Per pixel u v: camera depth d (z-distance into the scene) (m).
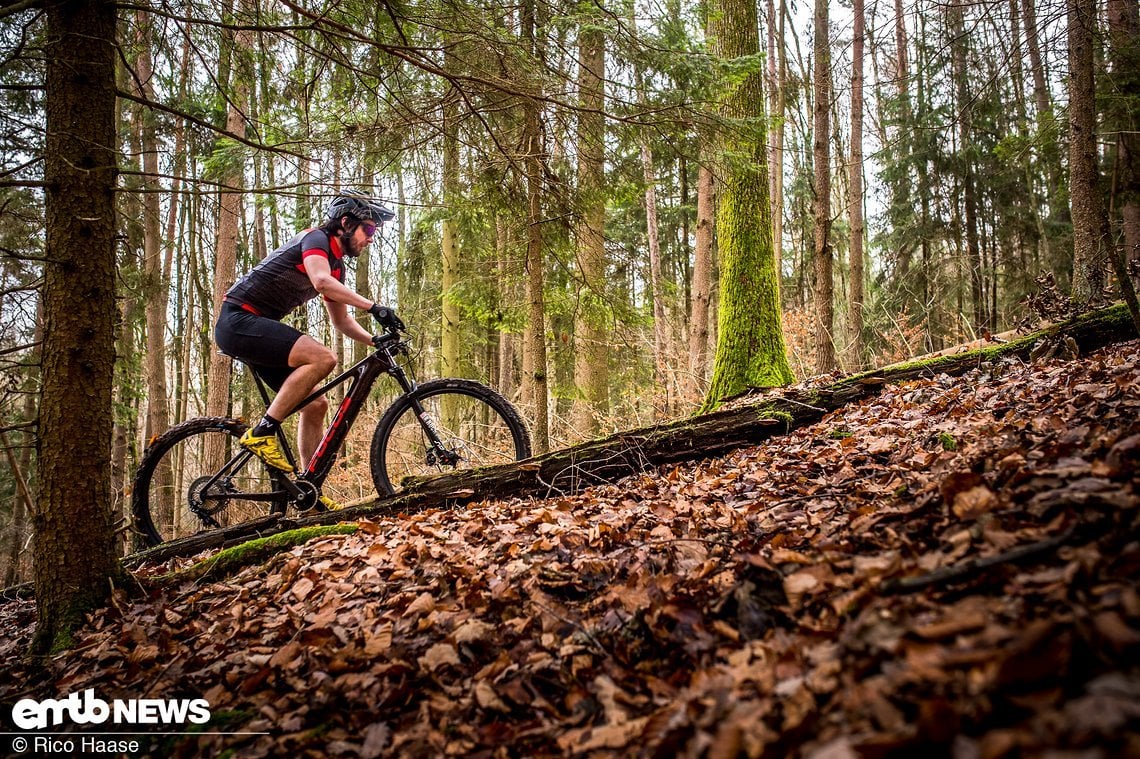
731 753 1.14
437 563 2.74
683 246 18.22
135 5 2.92
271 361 3.68
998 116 12.57
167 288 10.22
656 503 3.13
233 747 1.86
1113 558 1.26
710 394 6.73
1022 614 1.18
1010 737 0.86
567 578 2.36
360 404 3.85
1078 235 6.07
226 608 2.82
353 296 3.66
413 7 3.44
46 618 2.84
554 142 5.30
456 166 5.36
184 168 7.06
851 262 10.64
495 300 7.59
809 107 14.50
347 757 1.74
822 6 8.48
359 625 2.38
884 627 1.30
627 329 8.05
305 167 4.17
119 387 8.84
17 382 3.59
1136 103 7.54
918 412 3.78
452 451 3.92
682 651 1.74
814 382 6.16
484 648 2.07
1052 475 1.86
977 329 15.54
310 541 3.32
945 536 1.76
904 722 1.01
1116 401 2.61
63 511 2.88
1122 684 0.88
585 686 1.75
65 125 2.83
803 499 2.72
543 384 5.91
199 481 3.93
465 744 1.66
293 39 3.51
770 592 1.78
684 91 4.40
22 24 3.24
